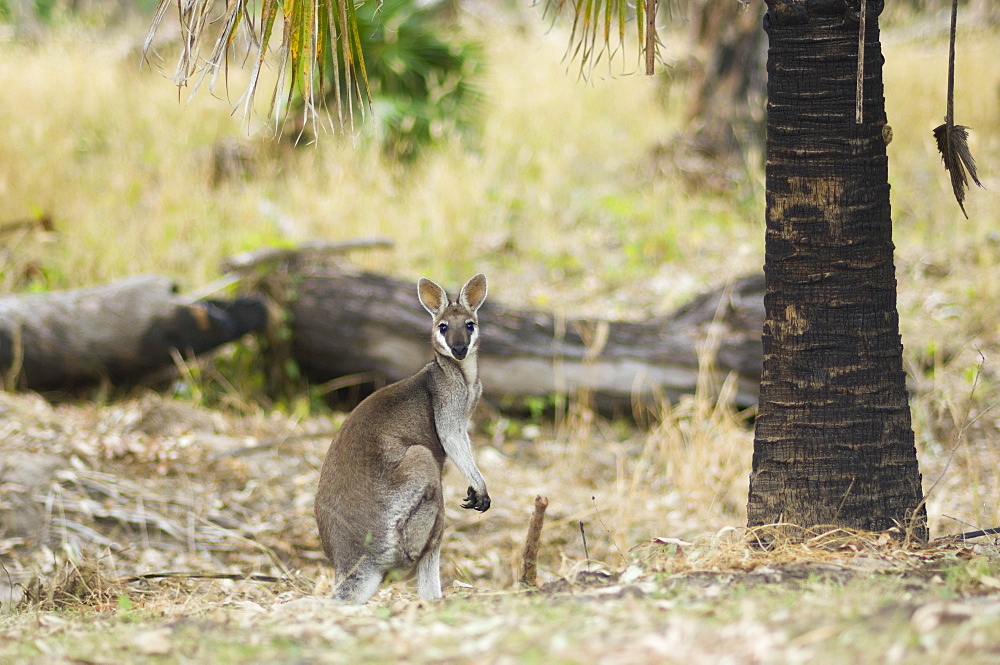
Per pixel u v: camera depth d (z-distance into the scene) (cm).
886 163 743
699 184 2177
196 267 1638
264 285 1428
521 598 630
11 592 822
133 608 743
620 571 712
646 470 1261
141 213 1811
